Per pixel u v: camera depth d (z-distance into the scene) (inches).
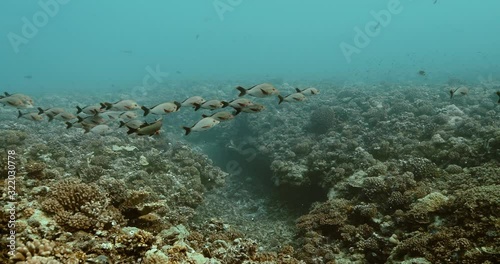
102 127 385.7
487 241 260.4
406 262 279.7
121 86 1740.9
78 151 485.7
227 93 1108.5
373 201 396.8
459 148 428.5
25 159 372.8
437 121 550.6
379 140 538.0
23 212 233.1
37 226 224.1
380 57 3344.0
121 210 291.6
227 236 352.8
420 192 362.3
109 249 210.8
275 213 537.3
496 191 289.1
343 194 447.5
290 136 668.1
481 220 277.3
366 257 337.7
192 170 524.4
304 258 352.5
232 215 526.3
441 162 436.8
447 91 818.8
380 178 413.4
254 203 579.5
